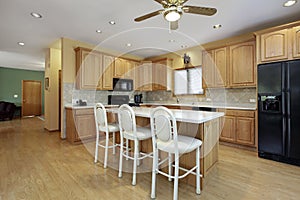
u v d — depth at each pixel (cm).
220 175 223
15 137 427
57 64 504
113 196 178
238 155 298
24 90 849
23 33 373
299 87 249
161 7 266
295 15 289
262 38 289
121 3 254
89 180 210
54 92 502
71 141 372
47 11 277
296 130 253
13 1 248
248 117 318
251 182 205
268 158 281
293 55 257
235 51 362
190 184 203
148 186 198
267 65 281
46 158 283
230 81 371
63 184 200
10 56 587
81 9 271
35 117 822
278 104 270
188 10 198
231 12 279
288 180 210
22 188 191
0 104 718
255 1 247
